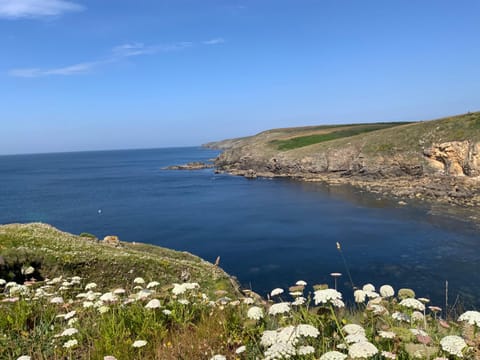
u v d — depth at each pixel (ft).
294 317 15.52
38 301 23.36
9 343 18.02
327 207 172.65
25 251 42.39
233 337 16.66
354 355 10.48
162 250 71.36
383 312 15.33
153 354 16.34
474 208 150.00
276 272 92.38
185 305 21.27
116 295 21.95
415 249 104.99
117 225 152.66
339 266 94.38
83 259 44.96
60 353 17.20
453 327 15.79
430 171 224.33
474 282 80.33
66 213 181.37
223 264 100.07
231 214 166.30
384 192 201.26
